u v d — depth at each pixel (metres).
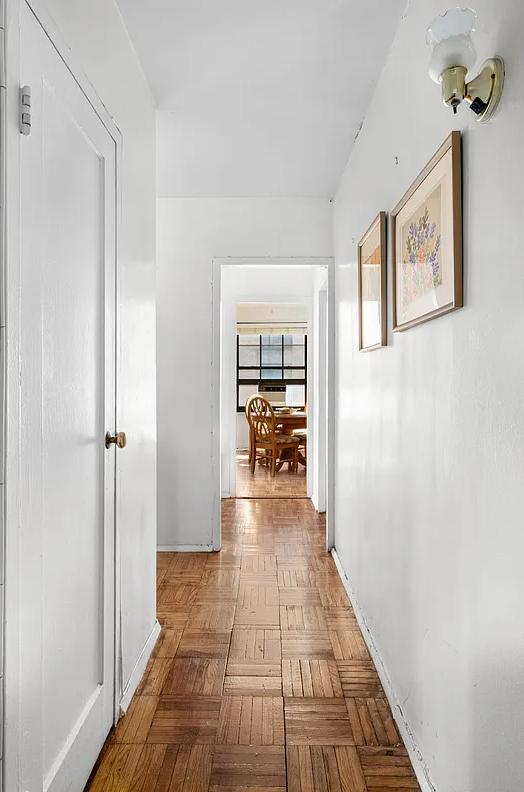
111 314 1.99
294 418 7.45
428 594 1.76
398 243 2.13
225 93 2.70
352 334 3.34
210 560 4.02
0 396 1.15
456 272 1.45
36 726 1.34
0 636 1.16
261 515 5.29
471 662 1.39
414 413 1.93
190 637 2.78
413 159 1.96
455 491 1.51
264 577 3.65
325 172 3.73
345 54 2.37
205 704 2.19
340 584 3.52
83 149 1.70
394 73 2.26
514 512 1.17
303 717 2.11
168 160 3.51
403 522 2.07
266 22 2.15
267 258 4.23
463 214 1.45
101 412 1.88
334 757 1.88
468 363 1.42
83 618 1.72
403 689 2.04
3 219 1.15
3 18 1.14
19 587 1.25
